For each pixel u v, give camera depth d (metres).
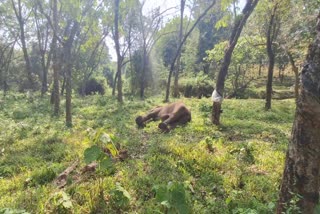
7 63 35.91
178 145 8.34
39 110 17.81
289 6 15.30
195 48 36.81
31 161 7.70
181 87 29.59
